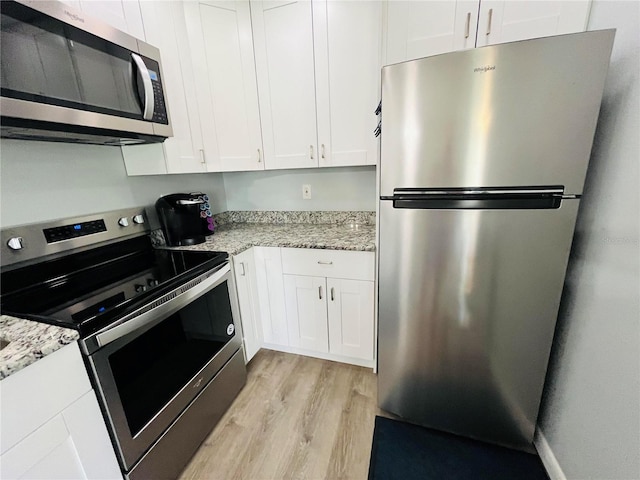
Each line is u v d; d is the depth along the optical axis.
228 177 2.37
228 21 1.61
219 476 1.22
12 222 1.12
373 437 1.37
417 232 1.15
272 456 1.29
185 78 1.54
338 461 1.26
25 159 1.15
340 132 1.64
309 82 1.62
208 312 1.39
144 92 1.24
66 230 1.27
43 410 0.74
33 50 0.88
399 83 1.04
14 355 0.68
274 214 2.31
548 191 0.96
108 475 0.92
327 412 1.52
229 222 2.43
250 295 1.77
